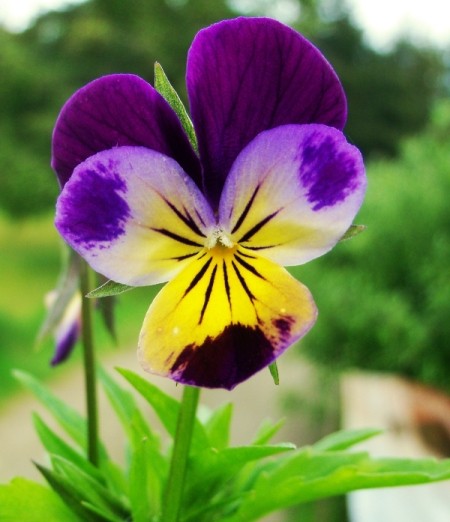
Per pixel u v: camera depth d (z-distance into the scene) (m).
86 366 0.11
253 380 0.69
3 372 0.69
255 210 0.08
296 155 0.08
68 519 0.09
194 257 0.08
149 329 0.08
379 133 2.22
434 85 2.44
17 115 1.55
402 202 0.54
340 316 0.53
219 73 0.08
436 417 0.32
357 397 0.35
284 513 0.44
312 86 0.08
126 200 0.08
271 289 0.08
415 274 0.52
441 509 0.20
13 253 1.59
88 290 0.11
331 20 2.38
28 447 0.53
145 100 0.08
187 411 0.09
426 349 0.49
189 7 1.67
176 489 0.09
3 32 1.69
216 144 0.09
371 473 0.09
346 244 0.54
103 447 0.11
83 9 1.78
